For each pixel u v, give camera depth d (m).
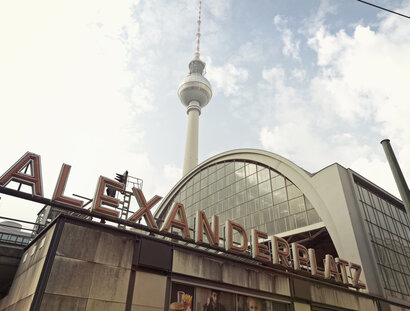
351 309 23.14
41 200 14.23
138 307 13.66
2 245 17.20
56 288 11.84
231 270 18.12
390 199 35.66
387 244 29.94
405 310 26.50
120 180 18.27
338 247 27.31
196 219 19.06
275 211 34.31
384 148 12.16
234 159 43.34
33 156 14.75
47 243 13.21
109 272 13.48
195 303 15.87
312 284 22.02
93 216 15.34
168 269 15.41
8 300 15.48
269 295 19.27
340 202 28.67
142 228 16.56
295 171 34.22
